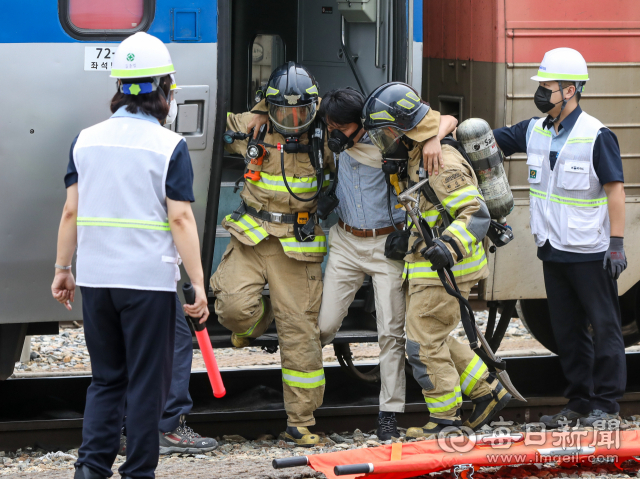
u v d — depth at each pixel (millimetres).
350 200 11680
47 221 11398
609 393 12070
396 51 12445
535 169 12148
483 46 13125
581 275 11992
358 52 15711
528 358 15570
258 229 11484
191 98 11484
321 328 11930
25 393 13820
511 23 12734
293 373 11750
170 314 8641
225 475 9820
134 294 8406
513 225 12984
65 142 11289
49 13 11062
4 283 11391
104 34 11234
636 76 13148
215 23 11484
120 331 8789
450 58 14242
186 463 10727
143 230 8430
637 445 10492
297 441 11922
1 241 11289
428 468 9742
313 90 10930
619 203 11547
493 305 14016
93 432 8656
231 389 14391
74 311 11609
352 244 11750
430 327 11398
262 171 11461
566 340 12484
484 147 11102
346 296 11953
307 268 11727
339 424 12977
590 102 13023
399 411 12000
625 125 13172
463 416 13367
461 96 13898
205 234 11820
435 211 11141
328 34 16281
